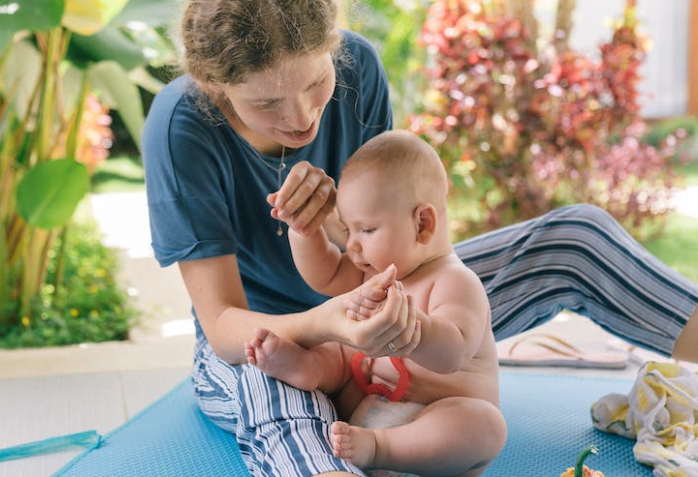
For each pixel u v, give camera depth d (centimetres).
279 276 224
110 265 464
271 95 167
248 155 206
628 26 484
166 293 427
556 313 236
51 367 315
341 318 166
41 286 382
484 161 464
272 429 173
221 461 215
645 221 530
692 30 873
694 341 215
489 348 184
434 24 467
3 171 372
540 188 458
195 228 195
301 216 178
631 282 218
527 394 257
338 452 163
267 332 174
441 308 174
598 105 471
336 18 173
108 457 222
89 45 362
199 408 250
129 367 312
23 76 382
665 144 584
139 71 420
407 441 168
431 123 468
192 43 171
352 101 220
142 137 203
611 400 227
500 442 173
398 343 158
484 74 456
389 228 177
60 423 258
